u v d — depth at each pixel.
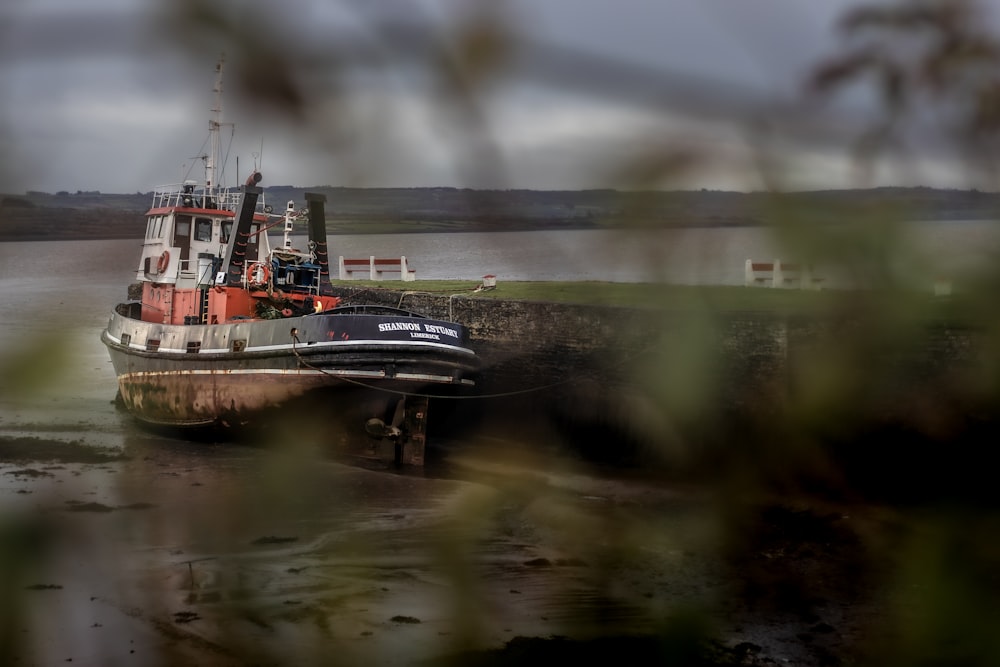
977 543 1.30
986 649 1.24
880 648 1.42
